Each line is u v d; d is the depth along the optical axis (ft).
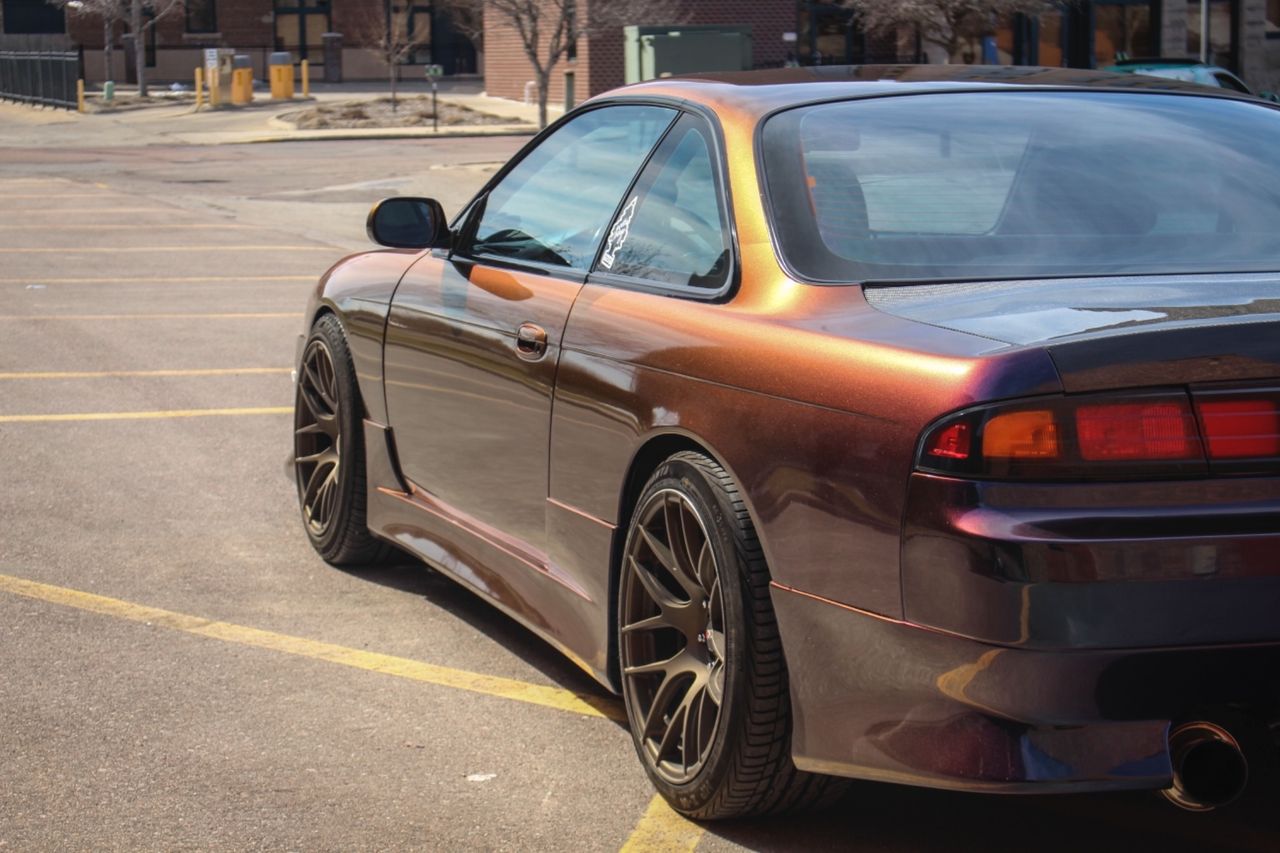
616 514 11.60
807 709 9.59
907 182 10.97
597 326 11.86
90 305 38.70
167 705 13.12
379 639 14.89
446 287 14.52
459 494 14.38
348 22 171.01
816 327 9.80
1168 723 8.42
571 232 13.17
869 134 11.50
